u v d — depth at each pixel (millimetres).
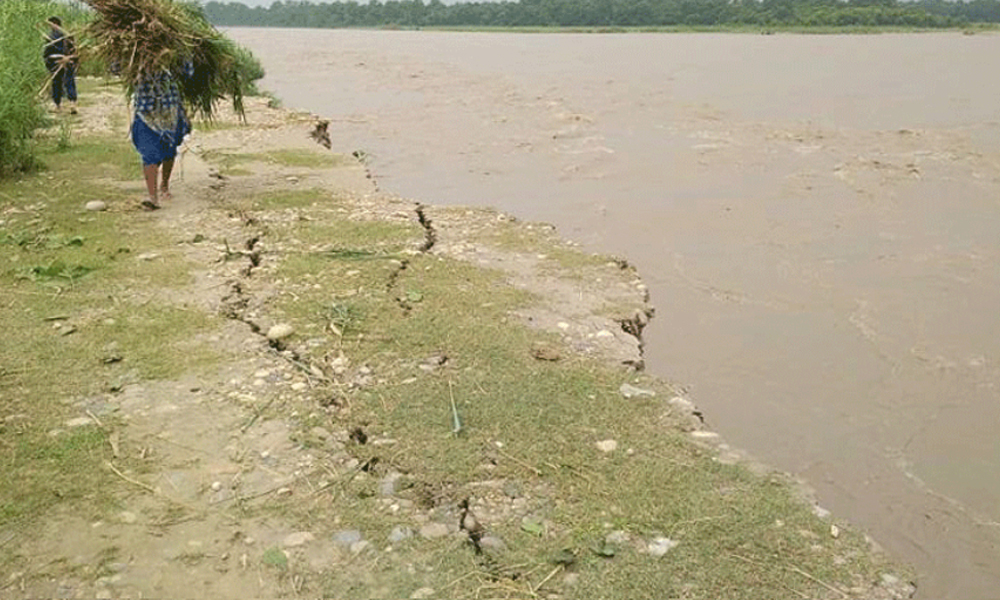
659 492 4094
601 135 17750
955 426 6125
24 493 3951
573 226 10820
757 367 6898
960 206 12227
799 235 10719
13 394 4801
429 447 4395
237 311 6086
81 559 3570
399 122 19469
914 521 4973
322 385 5016
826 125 19234
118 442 4367
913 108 22031
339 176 10609
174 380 5031
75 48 8859
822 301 8492
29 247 7270
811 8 78938
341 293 6453
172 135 8609
